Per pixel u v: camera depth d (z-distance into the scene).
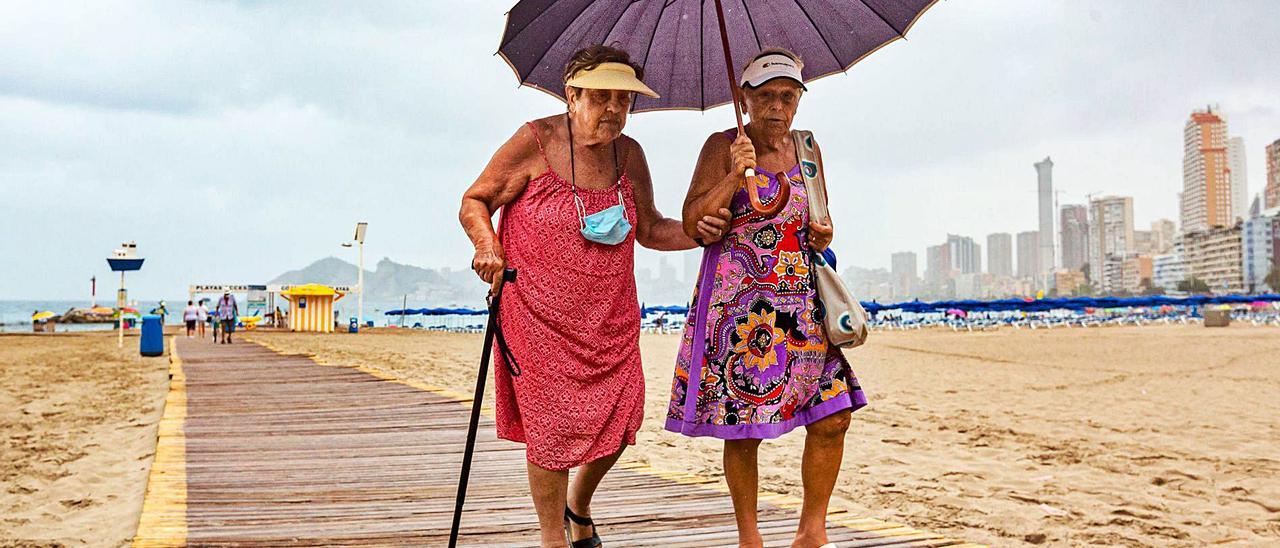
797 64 2.89
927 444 8.09
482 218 2.72
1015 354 22.89
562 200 2.76
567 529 3.08
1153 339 29.66
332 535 3.65
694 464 6.84
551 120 2.83
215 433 6.52
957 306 49.75
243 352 17.83
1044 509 5.44
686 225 2.87
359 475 4.93
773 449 7.57
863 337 2.92
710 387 2.88
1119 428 9.12
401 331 47.47
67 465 7.11
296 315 39.97
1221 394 12.67
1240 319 50.38
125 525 5.24
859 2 2.93
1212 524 5.08
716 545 3.41
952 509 5.46
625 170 2.91
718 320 2.89
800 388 2.89
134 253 23.73
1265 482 6.27
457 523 2.66
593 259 2.75
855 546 3.40
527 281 2.76
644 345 29.48
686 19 3.01
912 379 15.46
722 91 3.18
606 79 2.67
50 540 4.89
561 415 2.71
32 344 27.16
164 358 18.80
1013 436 8.55
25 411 10.37
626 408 2.82
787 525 3.72
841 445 2.99
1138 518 5.21
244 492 4.50
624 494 4.32
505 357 2.82
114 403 11.10
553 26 2.81
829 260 3.06
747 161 2.72
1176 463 7.04
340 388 9.61
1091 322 53.22
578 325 2.73
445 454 5.57
